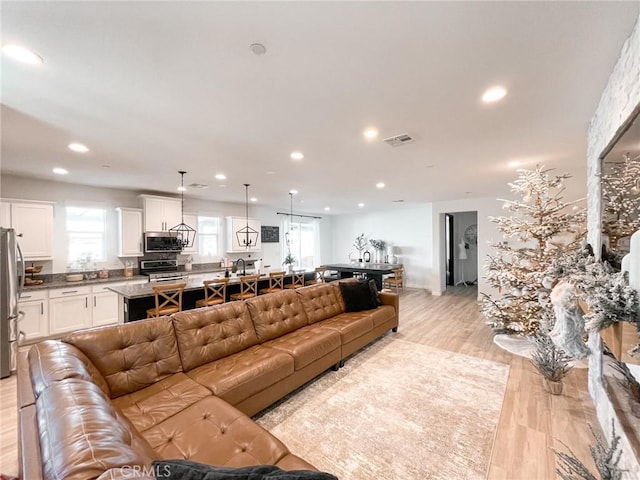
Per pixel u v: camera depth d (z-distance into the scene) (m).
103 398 1.29
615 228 1.71
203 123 2.47
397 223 9.14
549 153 3.30
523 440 2.01
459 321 5.02
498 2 1.25
